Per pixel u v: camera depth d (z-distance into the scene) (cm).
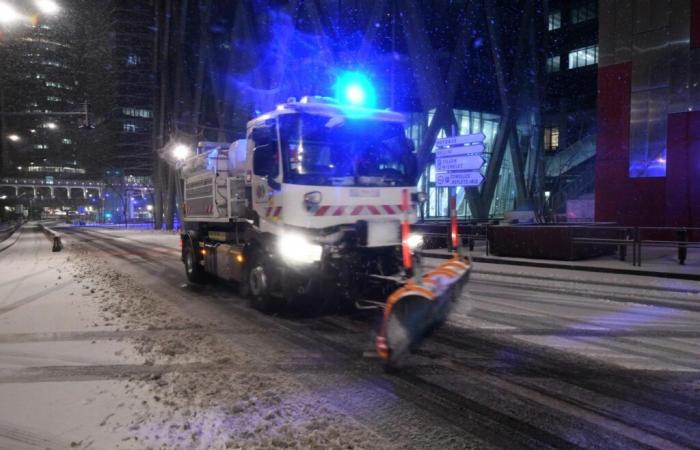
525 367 532
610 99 2130
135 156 7906
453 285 578
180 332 695
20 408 425
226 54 4359
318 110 700
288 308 832
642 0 2020
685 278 1134
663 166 1988
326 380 495
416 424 393
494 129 4122
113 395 453
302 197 667
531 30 4041
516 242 1565
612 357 564
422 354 580
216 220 994
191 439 362
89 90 8344
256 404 429
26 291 1101
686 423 393
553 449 353
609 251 1606
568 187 4347
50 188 12938
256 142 741
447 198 3550
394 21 3231
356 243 681
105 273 1434
